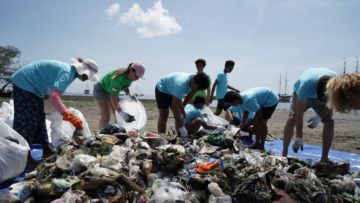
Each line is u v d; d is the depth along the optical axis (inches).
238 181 159.6
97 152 185.8
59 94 203.2
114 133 216.2
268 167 174.6
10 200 141.6
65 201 135.7
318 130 495.2
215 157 203.6
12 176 180.5
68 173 164.6
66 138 233.9
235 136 238.5
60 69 208.5
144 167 165.9
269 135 378.6
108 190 146.6
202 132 260.1
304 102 207.9
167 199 137.9
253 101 268.5
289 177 163.2
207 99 377.4
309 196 150.6
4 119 254.2
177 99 251.1
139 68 254.5
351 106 114.6
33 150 256.7
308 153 292.8
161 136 227.8
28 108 212.2
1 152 176.6
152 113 783.7
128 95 303.9
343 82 113.1
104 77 268.1
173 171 172.7
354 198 159.9
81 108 856.9
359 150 329.7
